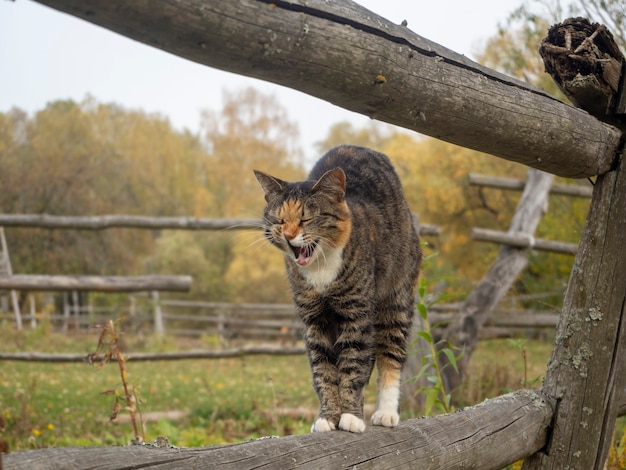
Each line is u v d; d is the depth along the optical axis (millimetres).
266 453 1876
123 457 1562
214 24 1387
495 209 15508
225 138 36938
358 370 2846
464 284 10062
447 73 1968
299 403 7395
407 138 20156
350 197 3178
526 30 6273
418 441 2312
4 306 17703
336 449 2086
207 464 1699
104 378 9023
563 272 10867
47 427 5785
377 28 1723
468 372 6828
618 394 2852
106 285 6328
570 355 2822
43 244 17234
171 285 6441
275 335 16984
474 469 2445
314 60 1596
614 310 2797
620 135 2736
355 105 1824
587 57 2508
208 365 11711
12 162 17281
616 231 2773
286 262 3078
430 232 6828
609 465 3354
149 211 26031
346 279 2834
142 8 1297
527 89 2342
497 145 2275
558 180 9328
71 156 18844
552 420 2822
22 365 9820
